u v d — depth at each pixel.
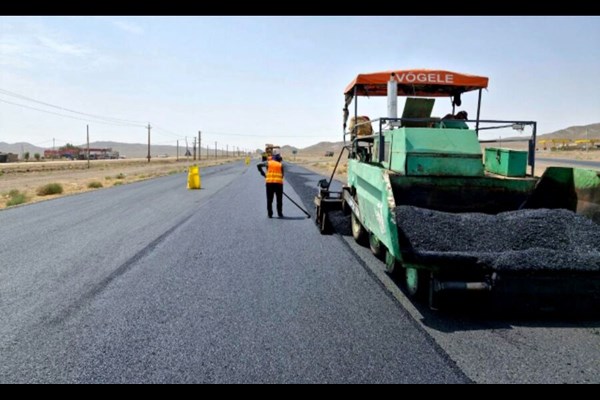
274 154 10.95
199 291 4.92
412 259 3.79
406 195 5.29
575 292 3.77
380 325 3.87
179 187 22.28
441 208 5.33
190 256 6.64
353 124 7.81
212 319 4.05
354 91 7.70
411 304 4.43
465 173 5.32
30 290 5.03
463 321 3.95
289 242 7.65
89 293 4.89
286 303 4.48
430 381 2.88
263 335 3.67
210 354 3.32
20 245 7.63
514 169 5.60
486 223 4.58
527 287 3.73
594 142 129.12
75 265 6.17
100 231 9.00
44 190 20.42
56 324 3.97
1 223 10.40
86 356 3.32
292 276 5.49
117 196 17.56
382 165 6.02
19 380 2.96
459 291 3.74
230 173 39.56
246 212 11.81
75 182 30.89
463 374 2.97
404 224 4.48
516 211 4.85
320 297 4.67
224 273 5.66
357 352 3.33
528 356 3.24
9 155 119.75
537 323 3.89
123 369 3.10
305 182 23.41
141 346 3.48
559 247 4.12
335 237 8.12
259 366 3.12
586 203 4.84
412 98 6.78
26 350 3.44
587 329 3.73
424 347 3.40
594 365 3.09
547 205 5.38
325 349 3.39
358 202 6.75
